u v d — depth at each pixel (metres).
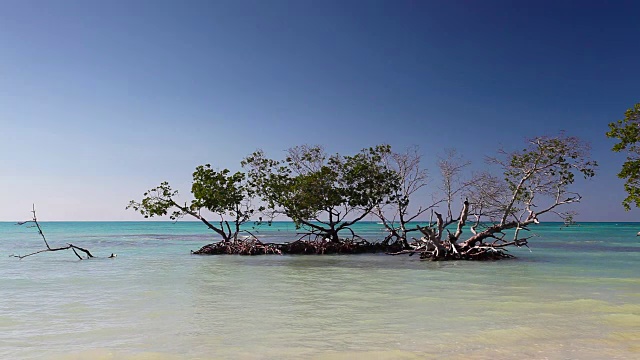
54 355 10.87
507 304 16.42
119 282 22.78
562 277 23.66
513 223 32.91
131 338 12.25
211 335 12.47
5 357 10.74
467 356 10.50
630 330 12.73
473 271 26.64
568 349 11.01
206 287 21.03
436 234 34.09
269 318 14.48
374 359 10.34
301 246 40.31
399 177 40.72
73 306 16.62
